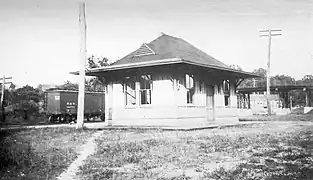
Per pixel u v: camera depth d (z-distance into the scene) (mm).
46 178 8453
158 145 13352
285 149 12141
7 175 8578
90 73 24172
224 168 9016
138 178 8242
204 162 10023
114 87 24094
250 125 25109
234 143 13695
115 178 8273
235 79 29125
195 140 14773
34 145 14062
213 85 25781
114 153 11766
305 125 25000
